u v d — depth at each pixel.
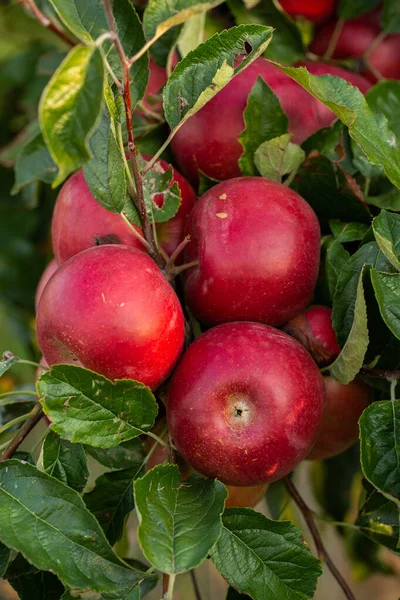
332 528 1.03
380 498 0.82
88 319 0.75
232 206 0.80
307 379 0.78
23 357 1.07
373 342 0.79
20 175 0.93
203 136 0.85
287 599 0.76
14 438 0.78
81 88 0.68
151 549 0.71
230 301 0.79
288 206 0.80
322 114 0.87
